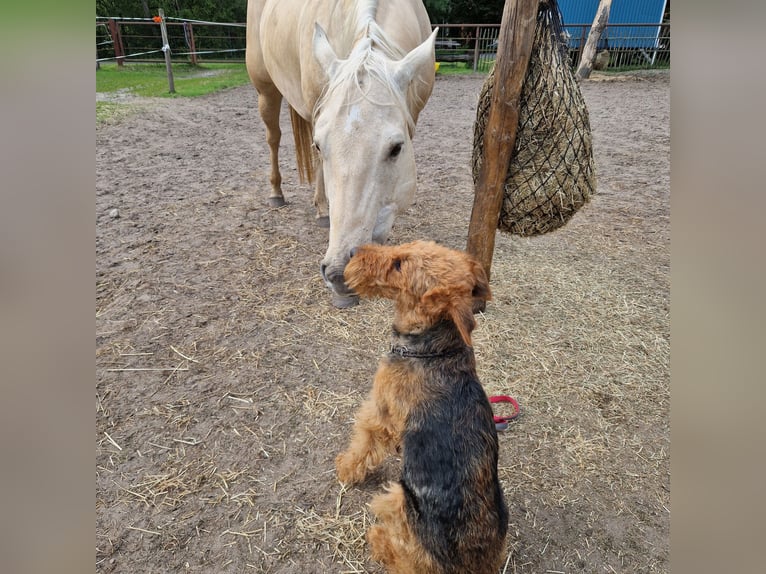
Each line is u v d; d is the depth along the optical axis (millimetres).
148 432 2721
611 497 2420
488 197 3242
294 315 3752
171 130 9188
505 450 2652
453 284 1845
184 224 5199
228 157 7672
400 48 3287
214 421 2807
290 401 2955
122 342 3408
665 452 2658
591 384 3123
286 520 2299
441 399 1918
